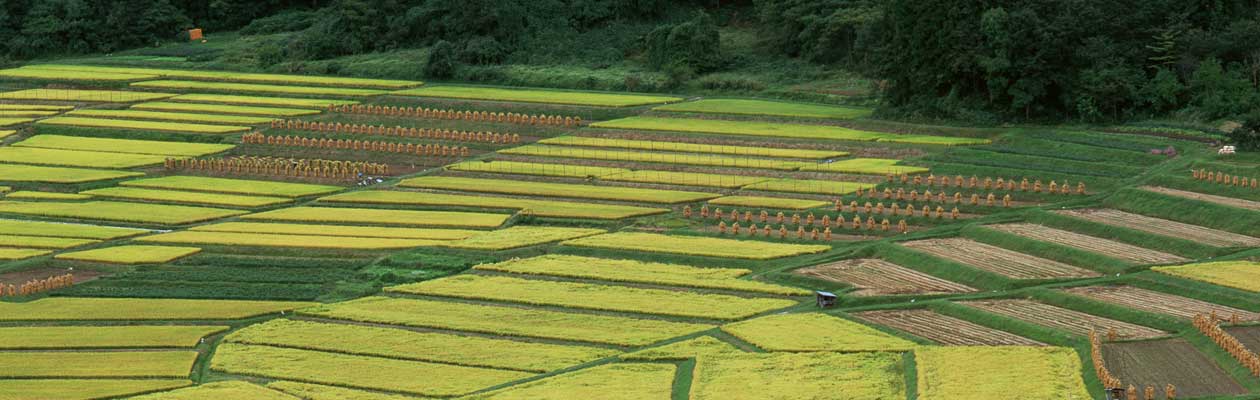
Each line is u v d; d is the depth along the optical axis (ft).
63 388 595.88
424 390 585.22
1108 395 532.32
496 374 604.90
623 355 620.08
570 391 572.51
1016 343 615.57
